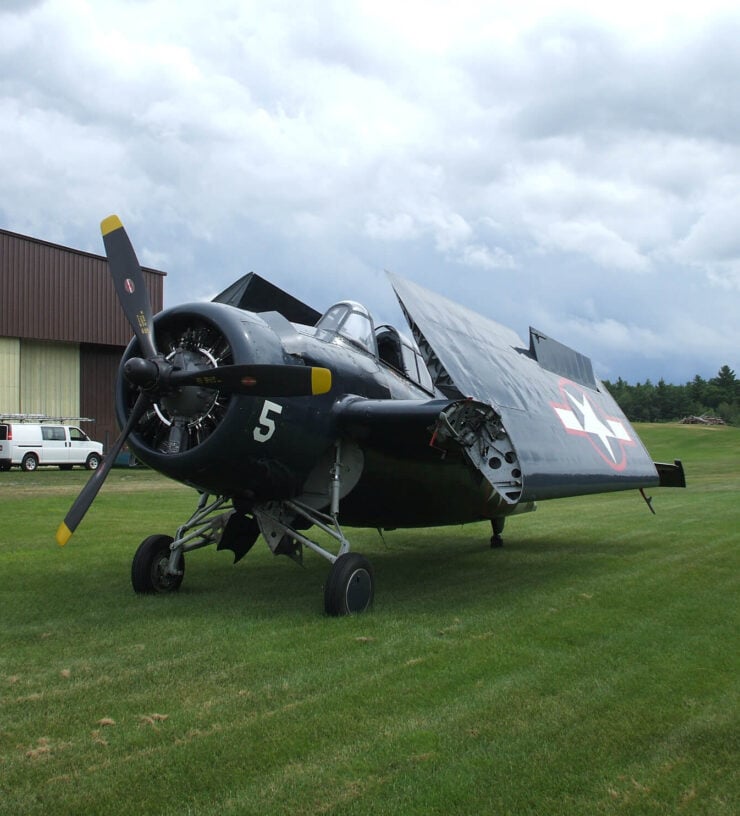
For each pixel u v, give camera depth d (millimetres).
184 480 5797
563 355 11062
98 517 12570
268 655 4543
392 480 6586
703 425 90312
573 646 4855
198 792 2828
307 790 2854
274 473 5770
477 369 7766
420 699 3820
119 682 4039
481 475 5992
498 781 2947
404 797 2814
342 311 7004
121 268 5973
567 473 7816
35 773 2969
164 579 6480
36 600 6098
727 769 3074
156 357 5625
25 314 34469
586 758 3158
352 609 5719
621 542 10375
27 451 30516
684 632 5223
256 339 5547
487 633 5137
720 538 10656
